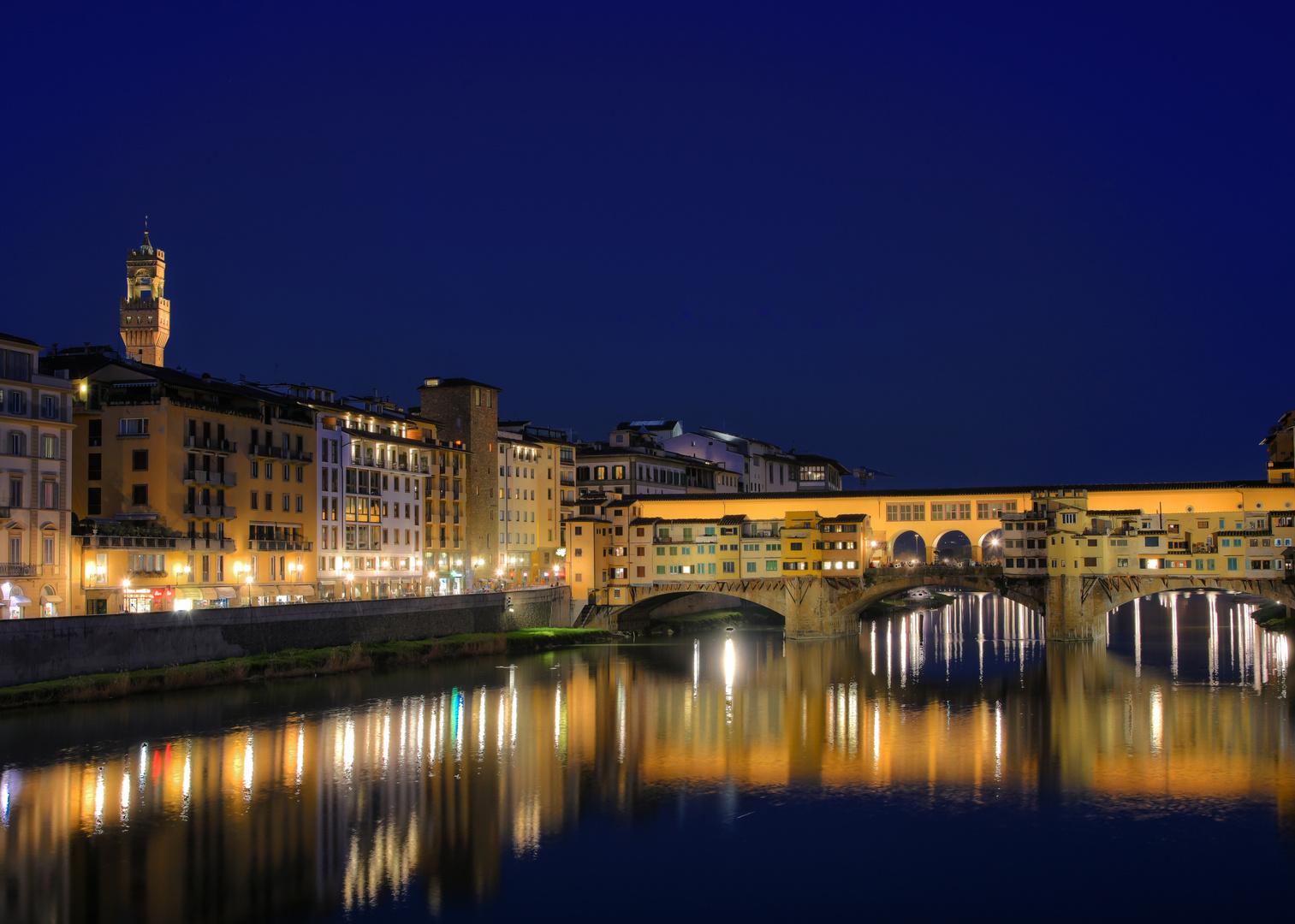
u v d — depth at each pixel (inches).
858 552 6392.7
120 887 2281.0
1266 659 5403.5
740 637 6683.1
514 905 2231.8
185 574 4773.6
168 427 4810.5
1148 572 5807.1
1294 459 6003.9
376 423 6289.4
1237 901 2260.1
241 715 3693.4
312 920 2156.7
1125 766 3201.3
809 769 3186.5
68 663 3750.0
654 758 3304.6
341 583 5757.9
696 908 2231.8
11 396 4035.4
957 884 2347.4
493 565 6884.8
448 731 3597.4
